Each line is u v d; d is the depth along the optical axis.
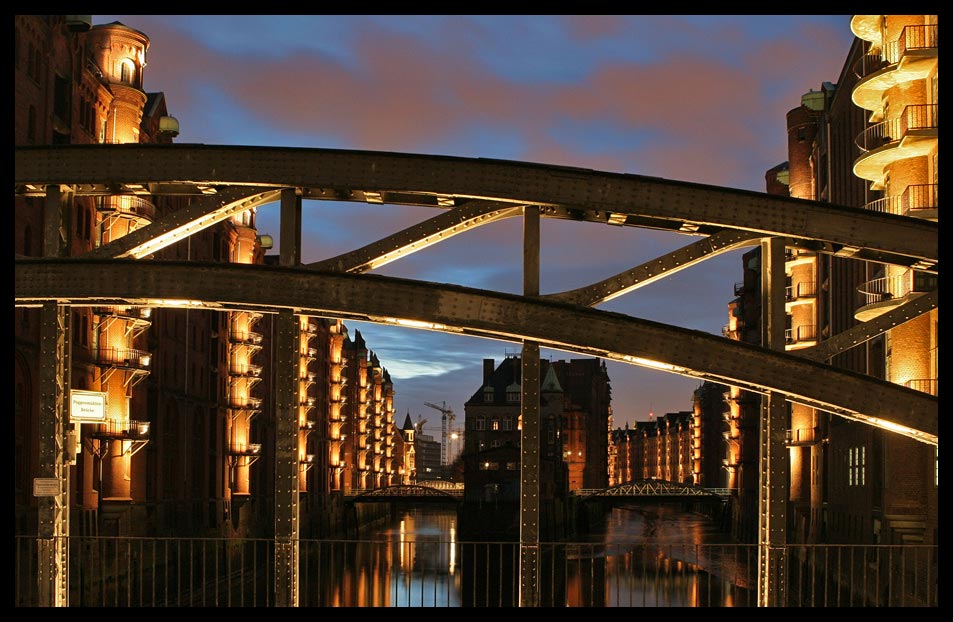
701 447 176.12
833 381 15.92
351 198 16.89
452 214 16.41
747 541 94.19
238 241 82.88
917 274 37.28
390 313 16.09
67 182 16.84
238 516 78.25
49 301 16.69
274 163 16.58
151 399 60.16
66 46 48.47
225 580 58.31
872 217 16.17
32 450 42.78
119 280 16.50
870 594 40.16
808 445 64.25
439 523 146.38
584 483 171.62
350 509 122.38
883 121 40.38
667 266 16.23
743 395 99.00
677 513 187.62
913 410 15.89
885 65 38.66
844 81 54.97
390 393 183.12
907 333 37.44
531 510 16.17
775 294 16.23
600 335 15.94
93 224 51.25
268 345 93.19
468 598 46.06
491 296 16.06
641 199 16.17
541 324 15.98
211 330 74.81
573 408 170.50
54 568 16.77
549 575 58.50
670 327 15.92
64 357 17.03
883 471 42.69
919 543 39.94
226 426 78.31
